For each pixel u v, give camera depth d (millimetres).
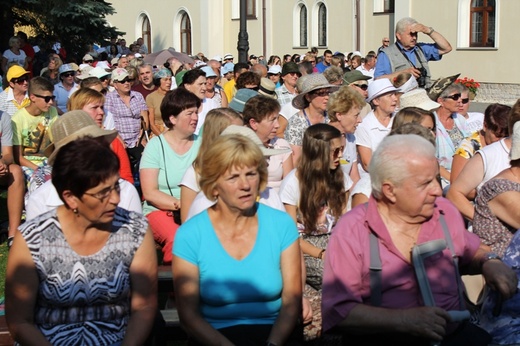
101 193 3584
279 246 4102
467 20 28438
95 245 3768
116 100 11266
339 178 5168
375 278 3807
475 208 4684
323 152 5066
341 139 5125
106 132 5176
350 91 7043
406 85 8461
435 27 29328
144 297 3885
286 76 12414
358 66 22781
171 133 6203
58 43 29078
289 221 4156
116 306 3846
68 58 28219
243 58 20156
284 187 5207
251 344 4000
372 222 3830
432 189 3742
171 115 6125
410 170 3709
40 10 28109
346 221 3904
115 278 3783
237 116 5449
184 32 44094
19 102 10281
